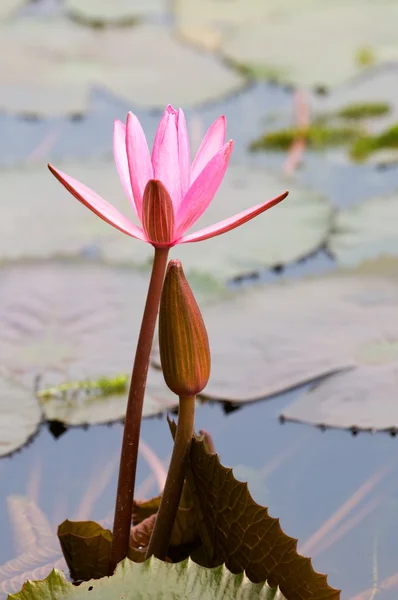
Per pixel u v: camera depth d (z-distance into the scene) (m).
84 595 1.71
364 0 4.50
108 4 4.66
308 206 2.64
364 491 1.91
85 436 1.99
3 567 1.85
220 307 2.17
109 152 3.13
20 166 2.99
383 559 1.84
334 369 2.05
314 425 1.99
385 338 2.09
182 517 1.82
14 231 2.55
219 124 1.75
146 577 1.72
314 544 1.86
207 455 1.74
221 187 2.80
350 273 2.29
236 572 1.77
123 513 1.77
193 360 1.72
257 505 1.73
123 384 2.04
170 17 4.54
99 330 2.13
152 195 1.68
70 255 2.45
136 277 2.30
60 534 1.80
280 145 3.17
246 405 2.02
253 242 2.46
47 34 4.19
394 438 1.97
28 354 2.09
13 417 1.99
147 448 1.98
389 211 2.59
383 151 3.05
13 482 1.94
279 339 2.10
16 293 2.23
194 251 2.43
